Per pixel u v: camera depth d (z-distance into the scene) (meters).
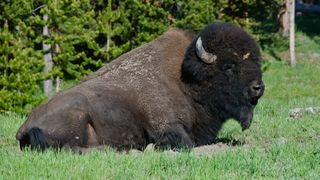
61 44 73.06
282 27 128.00
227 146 37.09
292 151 32.22
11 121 52.44
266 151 33.00
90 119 34.81
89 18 75.94
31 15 75.81
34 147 33.97
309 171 28.06
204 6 84.12
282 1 115.44
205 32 35.91
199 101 36.53
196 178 26.61
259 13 99.50
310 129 43.38
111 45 77.81
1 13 70.62
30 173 28.11
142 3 80.94
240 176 27.23
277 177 27.31
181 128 35.84
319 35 133.25
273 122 46.84
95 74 37.41
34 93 70.94
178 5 84.56
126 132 35.44
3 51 65.00
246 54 35.59
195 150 35.41
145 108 35.84
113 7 82.69
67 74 86.12
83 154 32.88
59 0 73.31
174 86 36.56
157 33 80.50
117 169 28.34
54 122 34.28
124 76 36.66
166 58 37.09
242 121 36.28
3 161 30.66
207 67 35.88
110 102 35.34
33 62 67.31
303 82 104.19
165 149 35.22
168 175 27.50
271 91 96.62
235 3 94.56
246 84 35.59
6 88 65.00
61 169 28.42
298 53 123.06
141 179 26.70
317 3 155.25
